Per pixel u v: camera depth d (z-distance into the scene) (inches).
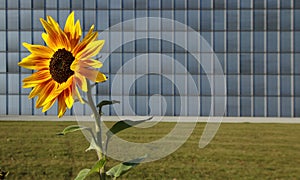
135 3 759.1
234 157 435.5
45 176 382.9
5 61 764.6
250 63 786.8
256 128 588.7
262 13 788.0
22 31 770.8
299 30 791.7
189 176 383.2
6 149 451.5
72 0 758.5
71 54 53.5
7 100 751.1
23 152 440.8
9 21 772.0
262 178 383.9
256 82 789.2
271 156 442.0
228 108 789.2
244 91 788.6
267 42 790.5
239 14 784.3
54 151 439.8
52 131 522.0
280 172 402.0
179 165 401.7
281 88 790.5
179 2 767.7
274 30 791.1
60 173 389.1
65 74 53.1
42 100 54.4
